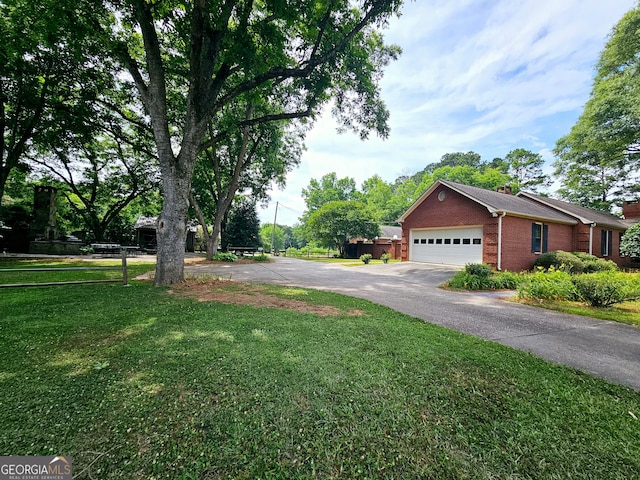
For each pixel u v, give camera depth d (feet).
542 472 5.35
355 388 7.88
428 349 10.82
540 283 23.06
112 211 73.82
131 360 9.16
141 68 33.09
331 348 10.61
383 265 48.75
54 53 31.58
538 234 44.93
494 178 111.86
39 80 37.04
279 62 24.66
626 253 48.14
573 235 51.39
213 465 5.21
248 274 34.83
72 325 12.46
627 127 48.08
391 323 14.24
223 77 24.35
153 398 7.11
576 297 22.02
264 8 25.67
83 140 44.57
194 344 10.59
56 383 7.68
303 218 144.97
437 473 5.25
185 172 23.94
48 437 5.70
